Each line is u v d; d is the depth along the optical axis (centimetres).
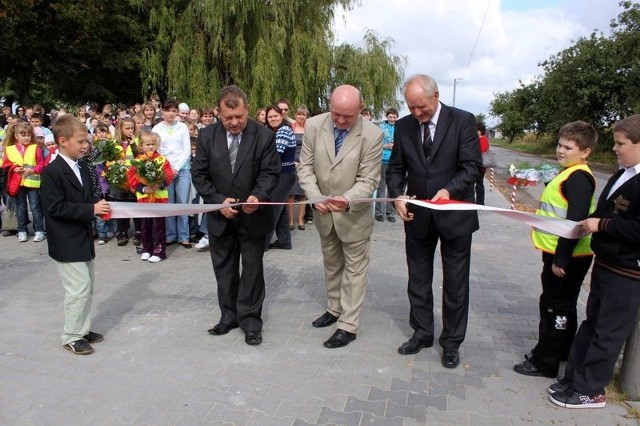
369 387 333
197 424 288
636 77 2858
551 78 3612
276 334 414
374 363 367
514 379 349
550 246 334
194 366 356
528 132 5200
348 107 346
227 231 394
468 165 348
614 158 3053
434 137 351
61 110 1159
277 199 667
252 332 395
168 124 662
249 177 379
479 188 1015
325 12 1641
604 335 299
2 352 371
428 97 331
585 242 328
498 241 796
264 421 292
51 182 346
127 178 591
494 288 554
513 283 573
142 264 604
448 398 322
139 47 2059
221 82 1617
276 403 311
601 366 304
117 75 2138
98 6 1889
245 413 300
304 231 813
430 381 343
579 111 3381
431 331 388
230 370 352
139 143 620
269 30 1509
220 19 1451
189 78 1535
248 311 396
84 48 1902
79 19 1814
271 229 396
